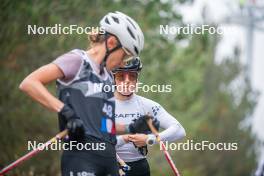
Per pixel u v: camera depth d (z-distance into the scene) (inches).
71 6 1369.3
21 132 1307.8
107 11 1441.9
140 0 1529.3
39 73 519.2
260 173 887.7
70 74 528.7
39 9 1295.5
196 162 2546.8
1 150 1279.5
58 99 536.1
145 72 1540.4
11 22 1279.5
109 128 543.2
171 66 1684.3
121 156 672.4
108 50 542.3
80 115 530.9
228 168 2610.7
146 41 1525.6
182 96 1847.9
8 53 1295.5
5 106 1298.0
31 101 1312.7
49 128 1338.6
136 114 682.2
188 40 1584.6
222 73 2807.6
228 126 2637.8
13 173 1211.2
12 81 1295.5
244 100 2751.0
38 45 1317.7
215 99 2748.5
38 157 1268.5
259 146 2679.6
